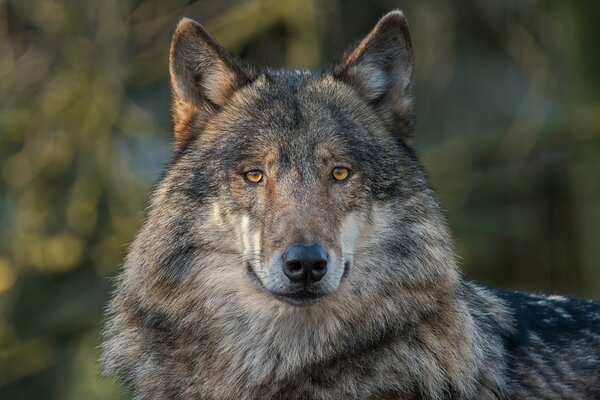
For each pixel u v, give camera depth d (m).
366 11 28.95
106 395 24.31
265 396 11.08
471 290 11.97
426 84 28.47
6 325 26.14
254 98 11.36
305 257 10.18
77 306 26.02
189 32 11.53
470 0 28.59
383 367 10.87
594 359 11.91
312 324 10.91
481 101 30.61
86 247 26.44
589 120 26.36
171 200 11.17
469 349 11.04
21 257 25.94
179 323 11.12
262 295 10.95
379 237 10.94
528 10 27.84
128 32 25.97
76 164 26.50
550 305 12.52
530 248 29.62
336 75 11.59
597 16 26.28
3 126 25.89
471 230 28.11
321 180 10.79
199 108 11.65
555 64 27.73
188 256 11.09
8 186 26.61
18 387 26.36
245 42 26.53
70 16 25.36
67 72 25.84
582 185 26.88
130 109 25.53
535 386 11.52
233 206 10.89
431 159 27.42
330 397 10.95
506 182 27.94
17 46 27.42
